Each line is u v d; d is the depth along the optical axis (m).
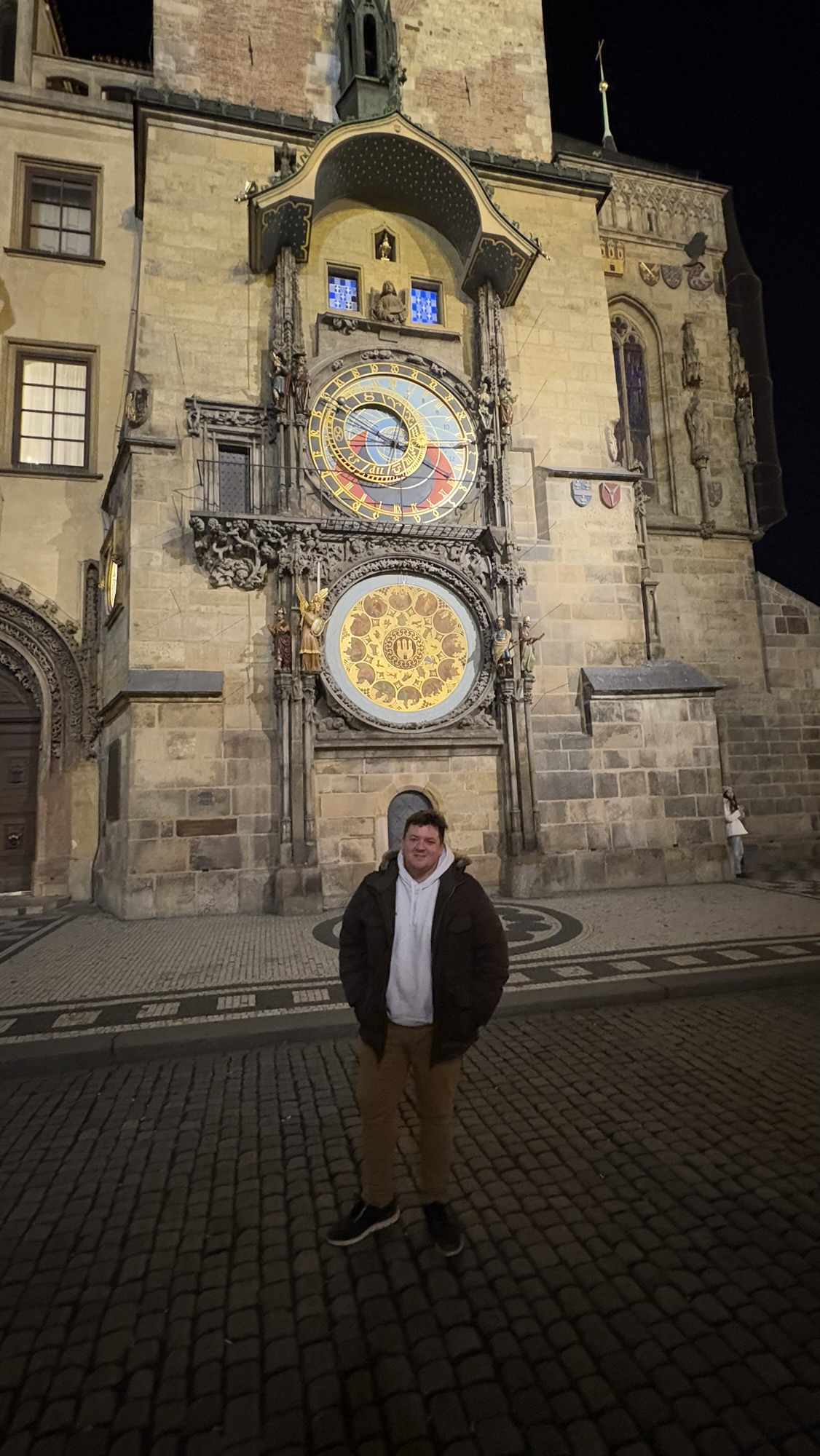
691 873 15.03
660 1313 3.09
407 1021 3.58
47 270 17.91
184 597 13.69
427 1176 3.60
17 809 16.47
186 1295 3.28
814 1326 3.00
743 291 24.97
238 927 11.70
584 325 17.08
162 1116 5.17
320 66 17.91
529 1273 3.38
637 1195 4.02
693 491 22.20
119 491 15.34
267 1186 4.21
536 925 10.91
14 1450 2.48
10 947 10.66
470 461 15.59
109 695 15.69
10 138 18.20
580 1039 6.47
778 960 8.41
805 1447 2.44
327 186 15.23
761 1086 5.40
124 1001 7.49
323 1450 2.46
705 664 21.00
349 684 14.09
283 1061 6.15
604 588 15.87
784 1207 3.86
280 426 14.23
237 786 13.39
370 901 3.68
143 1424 2.58
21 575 16.80
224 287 14.89
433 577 14.77
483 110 19.05
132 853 12.78
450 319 16.38
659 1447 2.45
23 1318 3.16
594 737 15.01
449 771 14.40
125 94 22.20
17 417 17.33
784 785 20.95
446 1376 2.77
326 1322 3.09
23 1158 4.59
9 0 21.08
